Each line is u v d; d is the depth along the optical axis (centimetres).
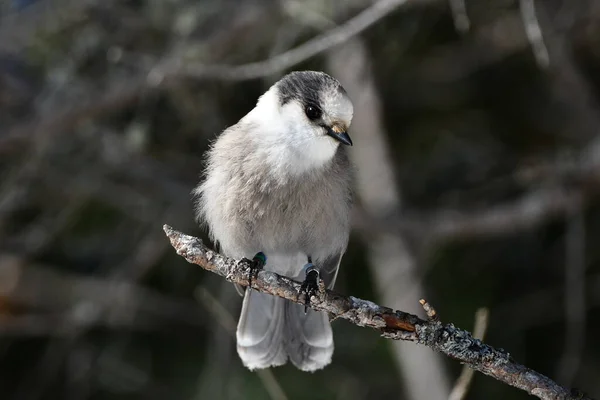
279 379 1157
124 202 1223
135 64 1125
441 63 1263
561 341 1191
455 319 1194
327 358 838
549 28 1145
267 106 845
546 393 585
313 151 811
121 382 1167
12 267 1166
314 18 1063
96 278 1211
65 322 1158
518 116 1276
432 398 1133
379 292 1225
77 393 1172
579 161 1159
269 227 823
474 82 1273
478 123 1277
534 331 1197
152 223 1232
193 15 1113
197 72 1012
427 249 1214
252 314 849
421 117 1291
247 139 824
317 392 1158
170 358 1201
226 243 843
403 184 1310
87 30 1152
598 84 1316
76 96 1141
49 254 1237
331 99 817
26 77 1207
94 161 1202
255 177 811
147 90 1120
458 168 1291
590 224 1247
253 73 972
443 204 1267
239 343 848
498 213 1190
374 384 1173
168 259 1231
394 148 1312
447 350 602
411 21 1150
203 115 1173
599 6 1162
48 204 1237
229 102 1218
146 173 1209
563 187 1157
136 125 1155
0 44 1178
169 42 1159
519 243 1232
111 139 1177
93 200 1253
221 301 1157
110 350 1173
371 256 1229
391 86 1284
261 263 851
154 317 1207
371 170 1236
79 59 1141
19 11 1193
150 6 1141
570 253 1125
